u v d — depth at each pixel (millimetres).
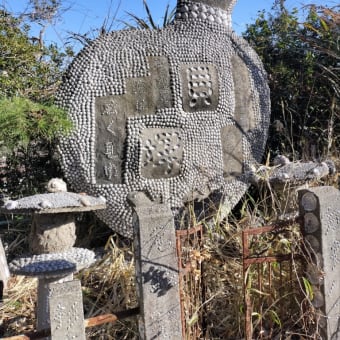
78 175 3086
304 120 4492
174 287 1970
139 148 3119
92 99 3094
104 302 2695
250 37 5293
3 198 3613
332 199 2238
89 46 3197
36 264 2096
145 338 1912
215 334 2426
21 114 2688
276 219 2805
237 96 3480
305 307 2322
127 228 3164
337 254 2277
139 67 3174
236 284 2525
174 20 3453
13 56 3502
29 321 2648
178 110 3215
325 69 4293
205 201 3359
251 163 3539
